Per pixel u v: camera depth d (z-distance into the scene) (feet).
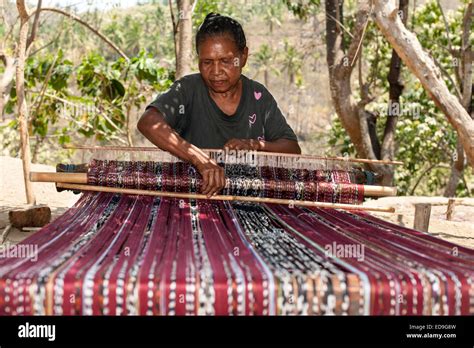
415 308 4.60
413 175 47.14
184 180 8.20
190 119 9.30
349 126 28.25
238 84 9.29
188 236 6.08
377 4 14.05
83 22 28.17
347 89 27.78
